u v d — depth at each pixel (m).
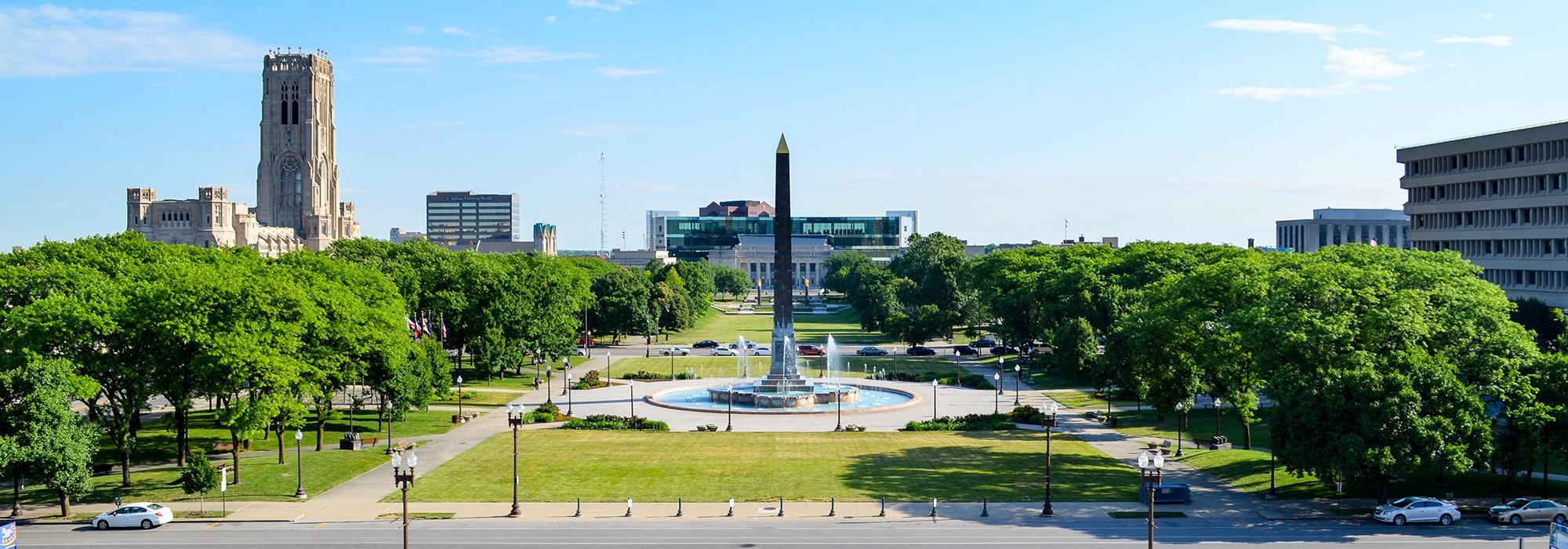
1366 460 70.31
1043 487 84.25
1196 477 88.50
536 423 118.31
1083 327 146.88
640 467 92.38
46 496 81.50
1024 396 140.88
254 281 90.75
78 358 80.81
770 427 116.31
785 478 87.69
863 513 76.19
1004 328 186.00
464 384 150.50
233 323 84.12
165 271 102.00
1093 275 165.00
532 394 143.75
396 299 125.62
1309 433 74.31
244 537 70.00
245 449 100.38
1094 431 112.81
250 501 80.00
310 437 106.62
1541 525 70.44
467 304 149.62
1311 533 69.62
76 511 76.75
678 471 90.25
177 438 95.75
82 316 80.00
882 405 133.75
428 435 109.44
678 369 177.62
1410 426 70.62
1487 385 75.56
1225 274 97.62
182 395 85.31
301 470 89.56
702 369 178.50
